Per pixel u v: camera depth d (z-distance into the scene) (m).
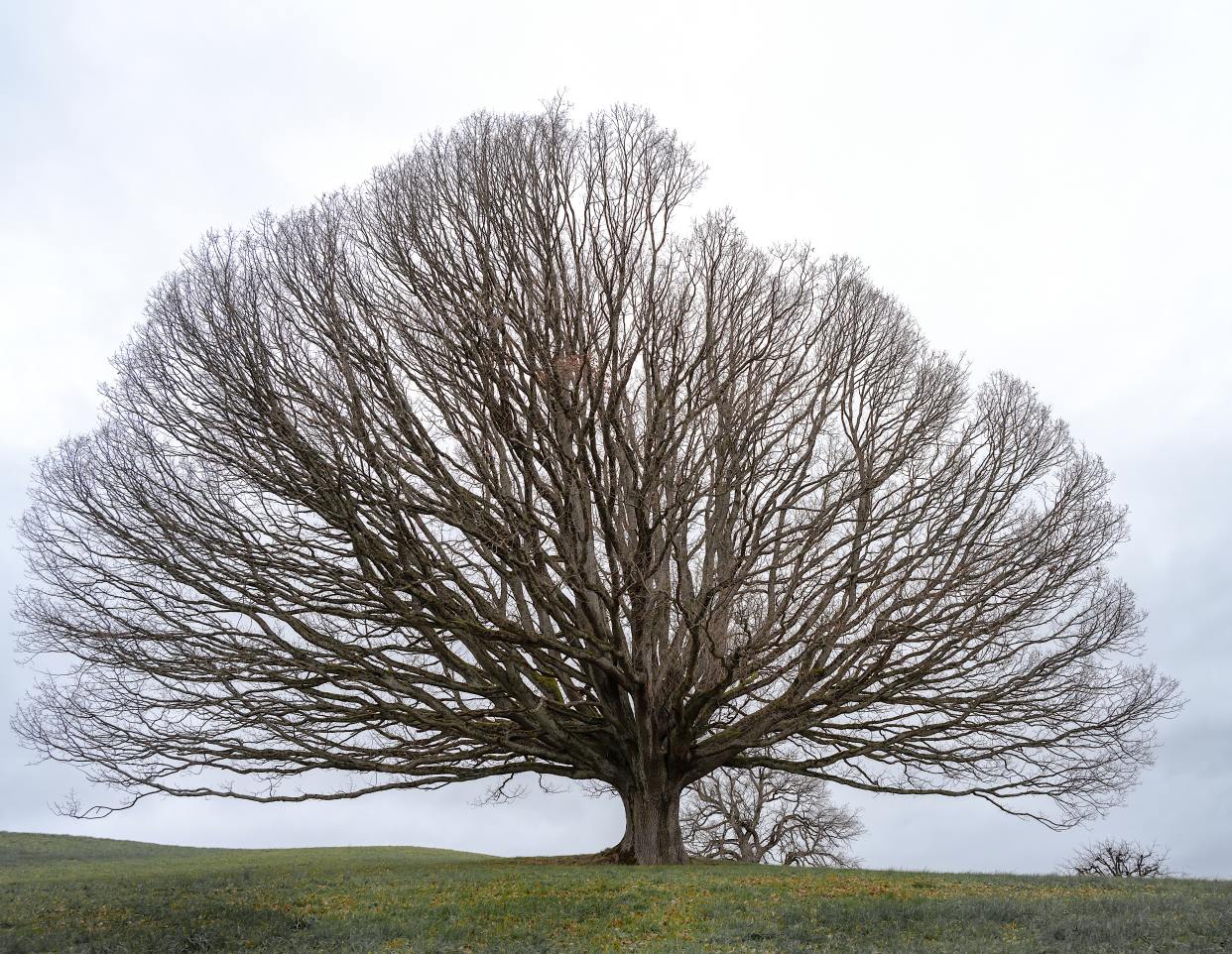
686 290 23.31
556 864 23.59
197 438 21.41
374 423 20.97
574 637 22.69
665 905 15.79
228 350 20.58
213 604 21.44
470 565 23.30
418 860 29.08
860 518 23.95
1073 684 24.55
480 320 20.67
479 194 20.94
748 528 22.58
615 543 20.70
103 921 15.78
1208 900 15.53
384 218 21.81
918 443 24.97
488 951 12.99
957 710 24.06
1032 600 23.50
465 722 22.33
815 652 22.81
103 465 21.89
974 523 24.52
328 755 21.73
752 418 21.80
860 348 25.33
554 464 21.17
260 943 13.73
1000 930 13.27
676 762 23.77
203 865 26.91
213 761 21.44
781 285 24.00
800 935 13.48
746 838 40.12
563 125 22.05
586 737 24.02
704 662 24.28
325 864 26.22
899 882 18.75
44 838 34.88
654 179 22.39
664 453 21.22
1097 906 14.73
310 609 21.09
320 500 20.62
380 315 21.22
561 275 21.06
